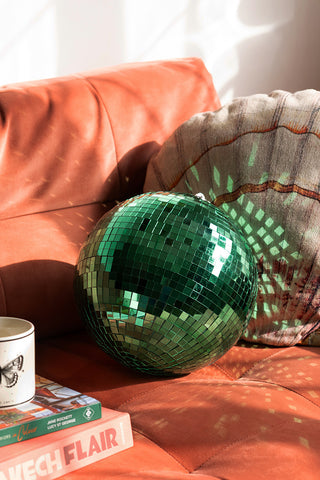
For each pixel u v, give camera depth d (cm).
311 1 234
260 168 102
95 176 115
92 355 102
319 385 88
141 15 186
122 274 84
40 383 81
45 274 104
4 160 107
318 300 100
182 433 77
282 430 76
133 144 119
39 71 170
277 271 101
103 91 119
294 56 236
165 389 89
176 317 83
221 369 99
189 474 69
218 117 109
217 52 210
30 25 165
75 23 173
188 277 83
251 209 102
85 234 112
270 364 98
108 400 87
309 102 103
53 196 111
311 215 98
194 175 108
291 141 101
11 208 107
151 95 123
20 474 65
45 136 111
